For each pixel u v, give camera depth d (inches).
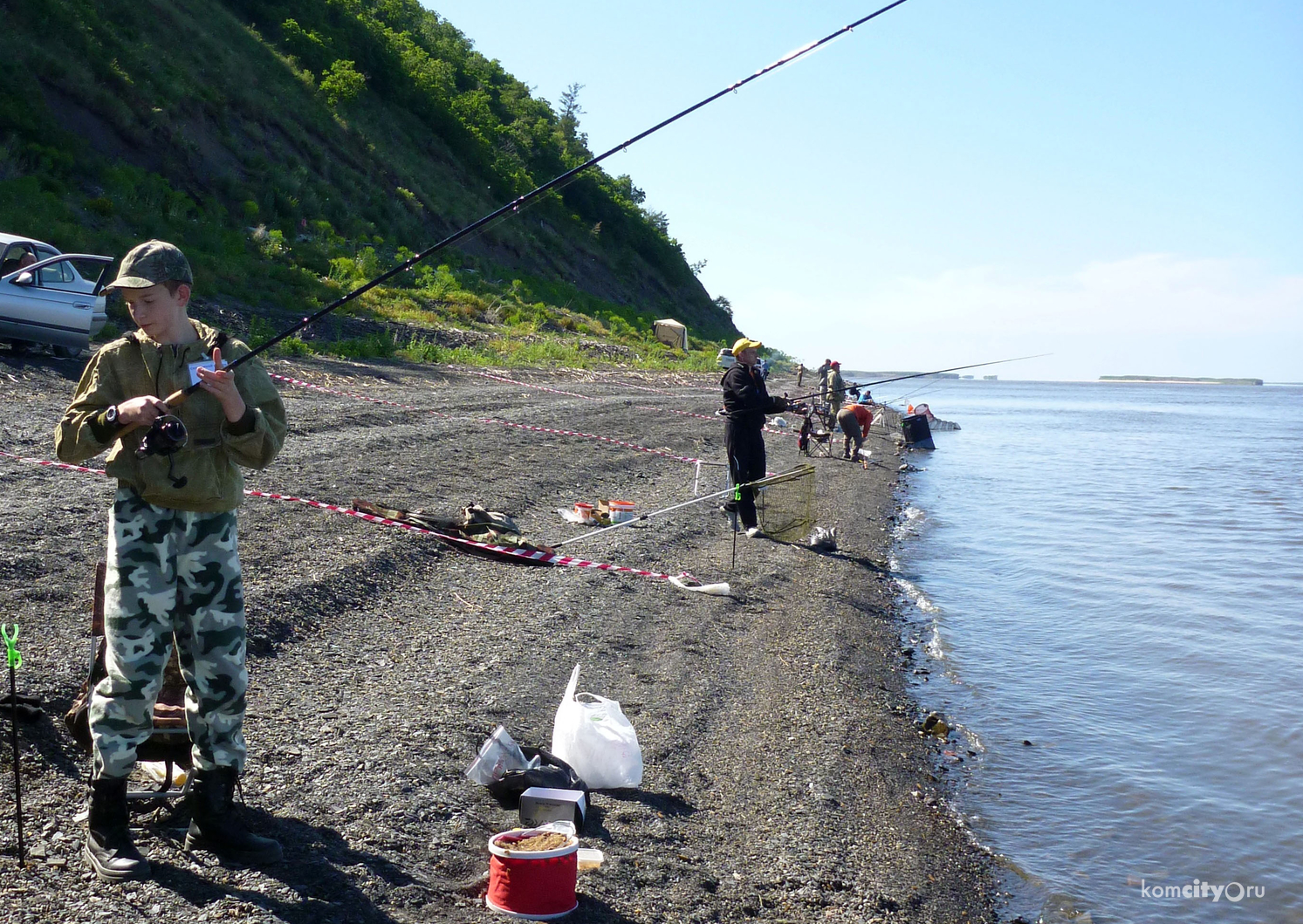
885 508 637.3
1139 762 255.4
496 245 1991.9
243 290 972.6
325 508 347.3
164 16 1451.8
